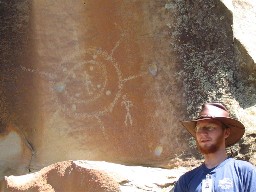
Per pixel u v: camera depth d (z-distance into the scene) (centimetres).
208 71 485
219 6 489
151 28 507
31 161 520
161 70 498
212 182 312
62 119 520
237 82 484
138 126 496
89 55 523
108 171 404
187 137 474
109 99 511
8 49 539
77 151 510
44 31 537
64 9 535
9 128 531
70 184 412
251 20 529
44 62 533
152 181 410
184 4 499
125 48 513
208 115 328
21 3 542
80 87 521
